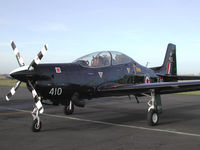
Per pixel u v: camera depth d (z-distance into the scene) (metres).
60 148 3.97
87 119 7.09
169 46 11.18
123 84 6.96
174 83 6.10
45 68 5.30
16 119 7.03
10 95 5.57
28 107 10.21
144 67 8.34
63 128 5.70
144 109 9.60
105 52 6.78
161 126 6.02
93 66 6.30
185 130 5.50
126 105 11.10
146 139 4.61
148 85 6.15
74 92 5.75
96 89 6.16
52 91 5.34
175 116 7.75
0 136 4.82
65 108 7.89
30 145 4.14
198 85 6.33
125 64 7.20
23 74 4.93
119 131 5.38
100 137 4.76
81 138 4.68
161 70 10.80
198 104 11.52
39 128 5.29
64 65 5.74
